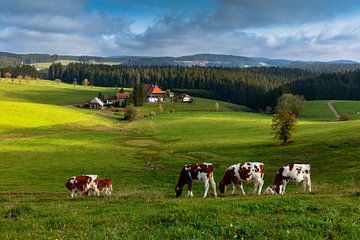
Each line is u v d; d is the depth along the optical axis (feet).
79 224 51.29
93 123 404.77
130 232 44.73
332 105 571.69
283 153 218.18
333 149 210.18
